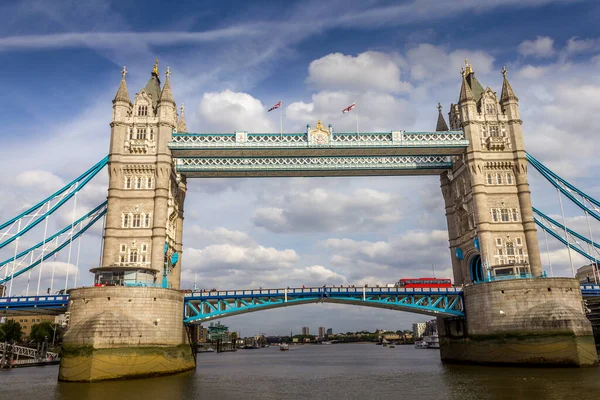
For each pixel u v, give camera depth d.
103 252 70.06
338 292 74.31
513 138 79.00
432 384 52.91
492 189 77.25
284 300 73.62
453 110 86.00
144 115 76.12
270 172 81.12
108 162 73.88
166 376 61.97
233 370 83.50
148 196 72.56
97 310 59.88
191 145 74.75
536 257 74.00
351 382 59.22
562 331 60.69
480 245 74.62
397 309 79.75
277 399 45.22
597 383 47.03
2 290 80.19
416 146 77.38
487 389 46.47
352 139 77.50
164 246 71.19
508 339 64.69
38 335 141.12
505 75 82.44
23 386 54.25
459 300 74.94
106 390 48.88
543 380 50.22
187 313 74.06
